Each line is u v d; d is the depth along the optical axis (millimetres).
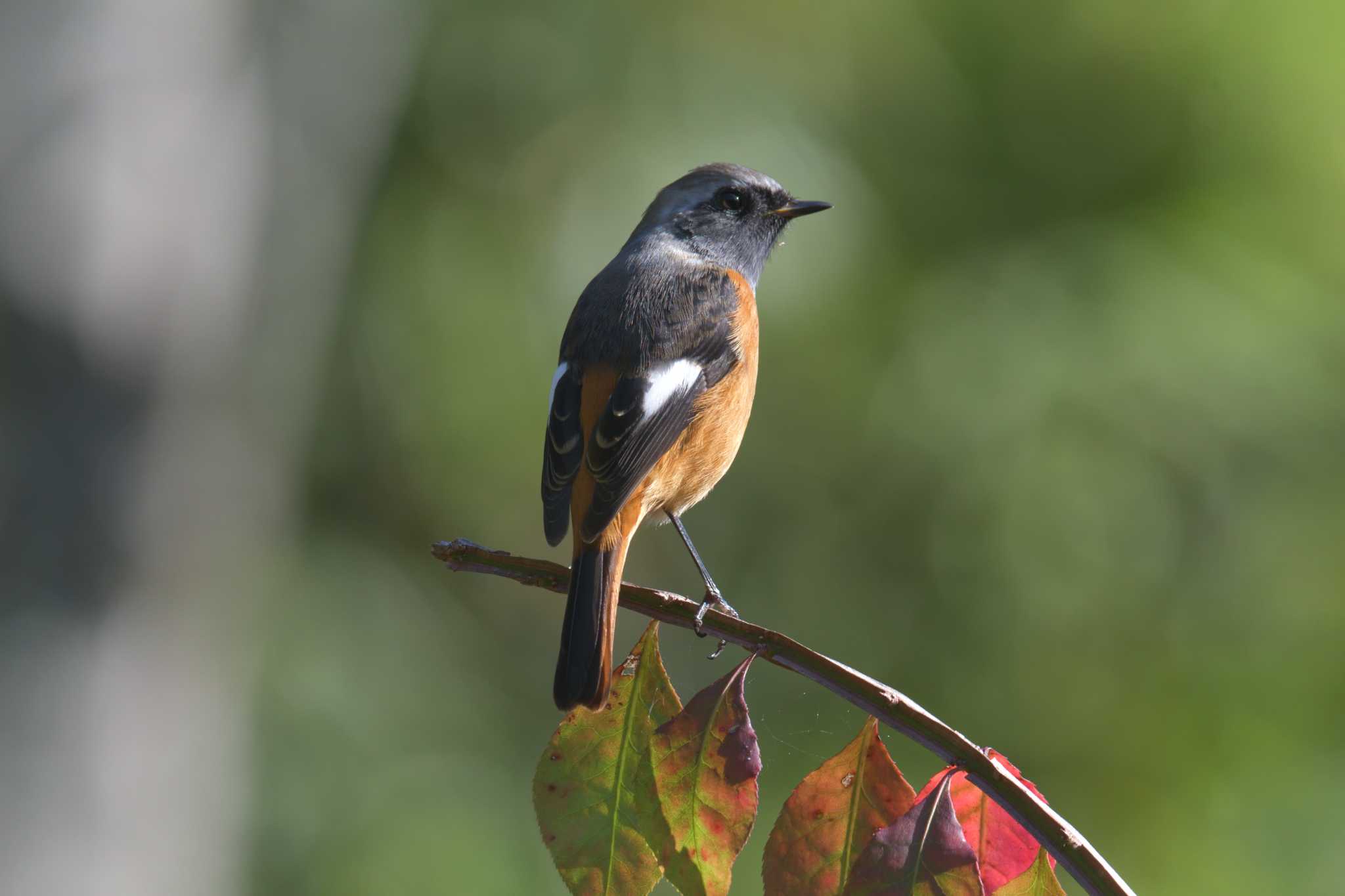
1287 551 11914
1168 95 12688
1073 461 11680
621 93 12438
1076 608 11867
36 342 9242
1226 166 12664
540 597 14438
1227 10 12578
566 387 6207
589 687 4836
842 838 3541
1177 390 11602
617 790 3672
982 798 3611
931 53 13039
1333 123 12523
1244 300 11984
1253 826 11695
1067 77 12953
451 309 12836
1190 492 11781
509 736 13570
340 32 11156
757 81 12422
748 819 3572
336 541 13719
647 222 7406
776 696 12773
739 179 7500
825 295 12172
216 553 10758
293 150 11008
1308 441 11922
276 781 11969
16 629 9367
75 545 9477
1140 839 11680
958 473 12000
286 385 11758
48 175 9195
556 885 12188
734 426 6520
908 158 13070
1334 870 11398
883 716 3508
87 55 9289
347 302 13203
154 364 9688
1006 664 12133
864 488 12641
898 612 12477
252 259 10680
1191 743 12016
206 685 10828
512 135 12773
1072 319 11938
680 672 13719
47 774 9438
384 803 12102
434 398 13039
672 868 3576
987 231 12898
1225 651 12109
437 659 13352
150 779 10047
